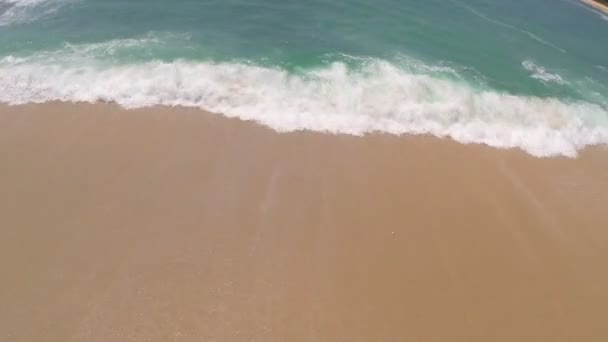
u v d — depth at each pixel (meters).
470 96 19.44
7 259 11.08
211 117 16.55
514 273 12.26
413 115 17.88
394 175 15.08
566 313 11.43
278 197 13.63
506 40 25.88
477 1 31.00
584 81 22.66
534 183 15.63
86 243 11.62
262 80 18.69
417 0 29.27
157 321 10.15
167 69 18.59
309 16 25.09
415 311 11.00
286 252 12.02
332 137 16.41
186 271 11.23
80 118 15.75
